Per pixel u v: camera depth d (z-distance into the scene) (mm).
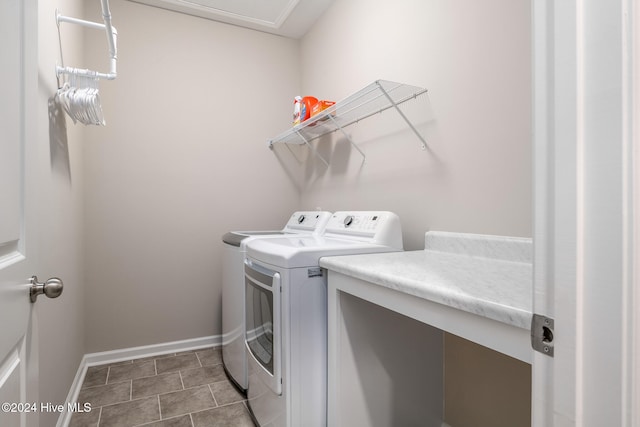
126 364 2301
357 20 2182
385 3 1925
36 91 843
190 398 1879
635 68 375
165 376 2133
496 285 878
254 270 1615
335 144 2424
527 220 1220
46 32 1354
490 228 1345
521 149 1232
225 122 2719
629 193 379
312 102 2332
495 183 1324
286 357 1306
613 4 392
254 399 1645
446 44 1532
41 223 1276
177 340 2545
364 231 1723
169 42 2545
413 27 1724
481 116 1376
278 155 2906
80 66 2111
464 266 1172
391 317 1397
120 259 2389
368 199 2066
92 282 2307
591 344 413
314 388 1347
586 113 416
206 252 2639
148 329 2463
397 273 1041
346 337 1303
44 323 1321
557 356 449
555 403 453
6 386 663
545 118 471
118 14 2400
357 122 2170
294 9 2541
